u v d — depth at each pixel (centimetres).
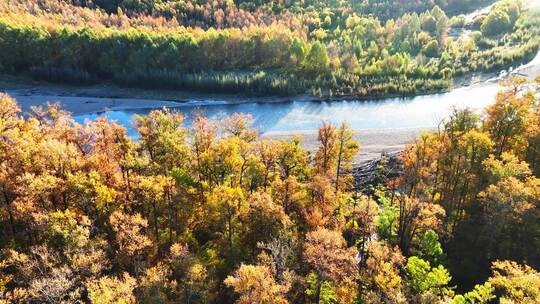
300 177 7006
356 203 6812
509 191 5459
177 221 5834
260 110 12612
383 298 4719
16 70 14062
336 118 12094
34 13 16300
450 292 4731
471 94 13250
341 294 4738
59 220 4741
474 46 15912
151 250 5203
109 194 5303
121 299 3878
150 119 6944
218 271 5325
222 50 14362
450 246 6344
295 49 14088
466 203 6575
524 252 5766
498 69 14700
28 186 4912
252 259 5303
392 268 4925
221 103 12988
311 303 4997
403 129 11281
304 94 13338
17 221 5125
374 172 9150
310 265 5128
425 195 6506
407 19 16812
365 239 6147
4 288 4019
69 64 14038
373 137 10894
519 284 4056
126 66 13950
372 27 16375
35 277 4153
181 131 7088
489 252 6006
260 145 6850
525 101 6688
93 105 12794
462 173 6444
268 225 5462
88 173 5597
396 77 13800
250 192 6366
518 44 15988
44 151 5531
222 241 5606
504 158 5997
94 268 4316
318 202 6156
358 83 13600
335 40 15525
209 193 5944
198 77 13400
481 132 6731
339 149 7125
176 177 6028
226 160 6344
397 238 6322
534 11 17762
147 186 5369
